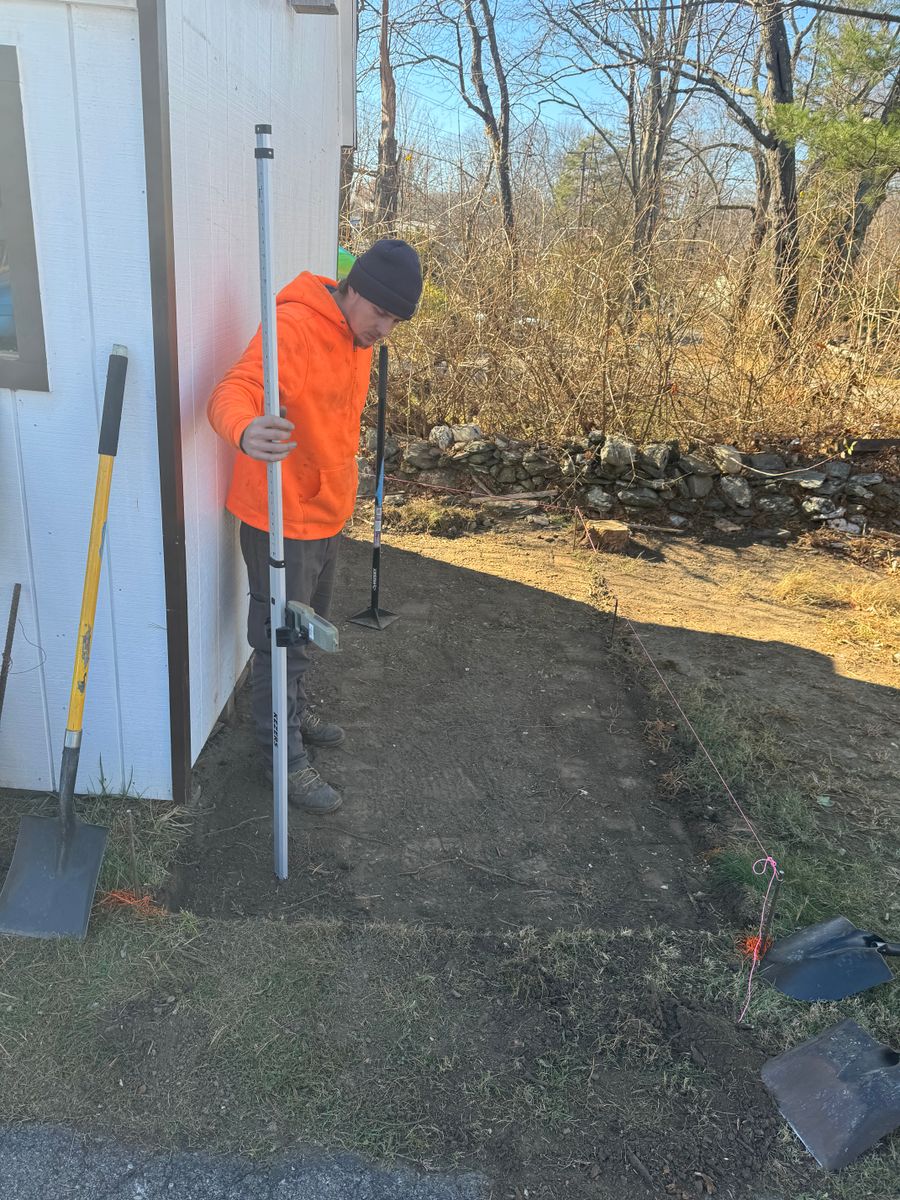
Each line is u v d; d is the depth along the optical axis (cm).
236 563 304
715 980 224
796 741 347
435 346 683
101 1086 183
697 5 1180
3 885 223
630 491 601
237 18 259
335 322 234
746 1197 173
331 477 252
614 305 621
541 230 691
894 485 591
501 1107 187
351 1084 188
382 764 319
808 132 767
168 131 201
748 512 597
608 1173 175
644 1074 197
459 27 1722
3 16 189
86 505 231
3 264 213
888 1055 199
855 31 884
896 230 789
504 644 423
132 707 254
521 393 659
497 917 248
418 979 218
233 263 272
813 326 640
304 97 360
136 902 229
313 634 215
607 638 436
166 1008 202
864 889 263
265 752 286
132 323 213
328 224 443
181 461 231
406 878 262
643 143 1473
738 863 267
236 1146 174
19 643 245
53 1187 164
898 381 632
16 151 198
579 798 307
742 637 446
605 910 253
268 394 202
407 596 473
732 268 653
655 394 632
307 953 222
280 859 251
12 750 258
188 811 266
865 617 477
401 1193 168
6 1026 193
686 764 326
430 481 635
